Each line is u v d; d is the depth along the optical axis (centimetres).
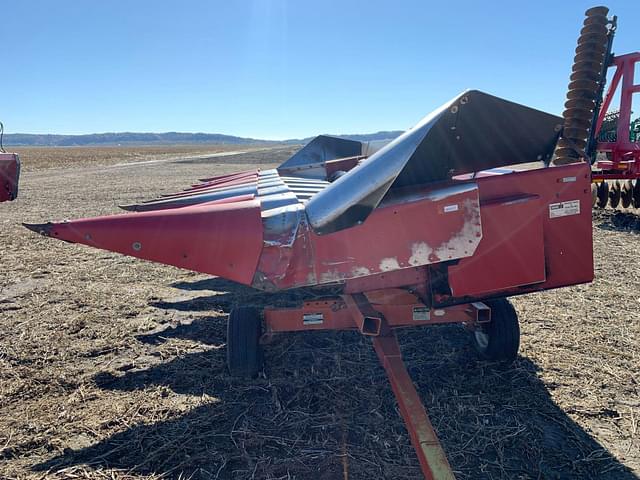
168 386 370
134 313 531
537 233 306
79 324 496
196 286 638
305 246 301
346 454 286
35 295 591
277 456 286
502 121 300
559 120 309
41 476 271
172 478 269
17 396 358
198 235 303
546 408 334
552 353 417
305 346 438
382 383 369
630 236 905
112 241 304
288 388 363
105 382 379
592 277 318
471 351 421
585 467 276
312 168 730
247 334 367
